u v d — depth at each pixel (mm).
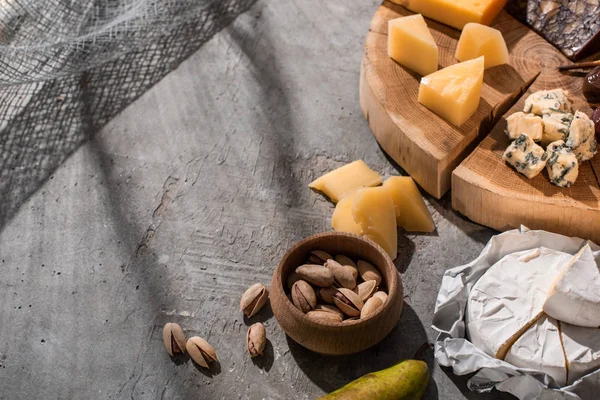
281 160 772
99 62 850
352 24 878
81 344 670
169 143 790
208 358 650
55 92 838
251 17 891
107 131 804
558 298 613
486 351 627
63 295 697
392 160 762
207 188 756
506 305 635
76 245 727
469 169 690
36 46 818
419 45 730
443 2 767
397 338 661
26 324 684
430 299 681
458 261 700
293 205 742
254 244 718
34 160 787
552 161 673
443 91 705
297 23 883
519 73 743
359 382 605
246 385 645
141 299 691
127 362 659
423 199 729
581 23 746
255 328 655
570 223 672
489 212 693
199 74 844
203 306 684
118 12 881
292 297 641
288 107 811
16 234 737
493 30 740
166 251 717
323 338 618
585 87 719
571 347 615
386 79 747
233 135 792
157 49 868
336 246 662
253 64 849
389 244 695
